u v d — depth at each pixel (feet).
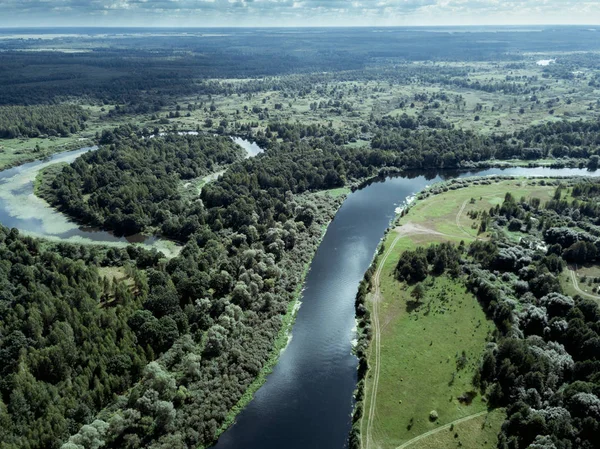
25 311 420.77
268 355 437.99
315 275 582.76
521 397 359.87
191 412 359.46
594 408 326.44
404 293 524.93
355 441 345.51
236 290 481.46
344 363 435.53
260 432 362.12
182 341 417.49
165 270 525.34
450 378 398.42
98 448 314.76
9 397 341.62
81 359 377.71
